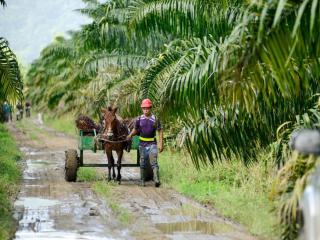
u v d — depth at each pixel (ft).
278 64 30.27
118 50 105.40
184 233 42.65
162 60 63.98
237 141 46.80
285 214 31.76
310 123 41.63
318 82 43.65
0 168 73.61
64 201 55.72
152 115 65.31
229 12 57.62
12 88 62.08
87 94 150.41
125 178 74.13
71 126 199.72
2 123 182.19
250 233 42.52
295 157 32.32
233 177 62.54
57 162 95.66
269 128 46.01
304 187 30.17
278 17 26.91
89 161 95.04
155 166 65.67
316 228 18.95
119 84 107.65
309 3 29.35
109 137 67.26
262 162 56.49
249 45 29.99
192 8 63.05
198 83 43.42
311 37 30.22
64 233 42.19
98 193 60.70
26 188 63.82
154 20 67.26
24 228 43.65
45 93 272.72
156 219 47.75
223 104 43.52
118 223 46.11
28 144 135.23
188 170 70.38
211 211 51.37
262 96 43.27
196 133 46.85
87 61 108.47
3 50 61.41
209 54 43.52
